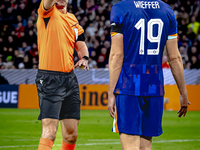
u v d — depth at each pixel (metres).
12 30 38.69
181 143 16.17
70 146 9.89
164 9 7.11
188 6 39.84
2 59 37.53
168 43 7.29
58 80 8.90
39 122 23.22
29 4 39.62
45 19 8.84
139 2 7.03
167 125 22.70
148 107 7.10
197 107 31.28
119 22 6.95
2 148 14.26
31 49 36.69
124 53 7.09
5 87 32.03
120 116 7.05
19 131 19.30
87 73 31.69
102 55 36.16
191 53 35.78
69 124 9.56
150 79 7.04
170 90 31.05
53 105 8.78
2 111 29.56
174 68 7.36
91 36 37.78
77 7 40.56
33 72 32.31
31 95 32.00
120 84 7.07
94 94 31.50
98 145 15.28
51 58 8.90
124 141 7.04
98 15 40.03
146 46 7.01
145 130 7.11
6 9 39.62
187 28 38.72
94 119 25.00
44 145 8.54
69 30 9.26
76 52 10.40
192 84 31.41
